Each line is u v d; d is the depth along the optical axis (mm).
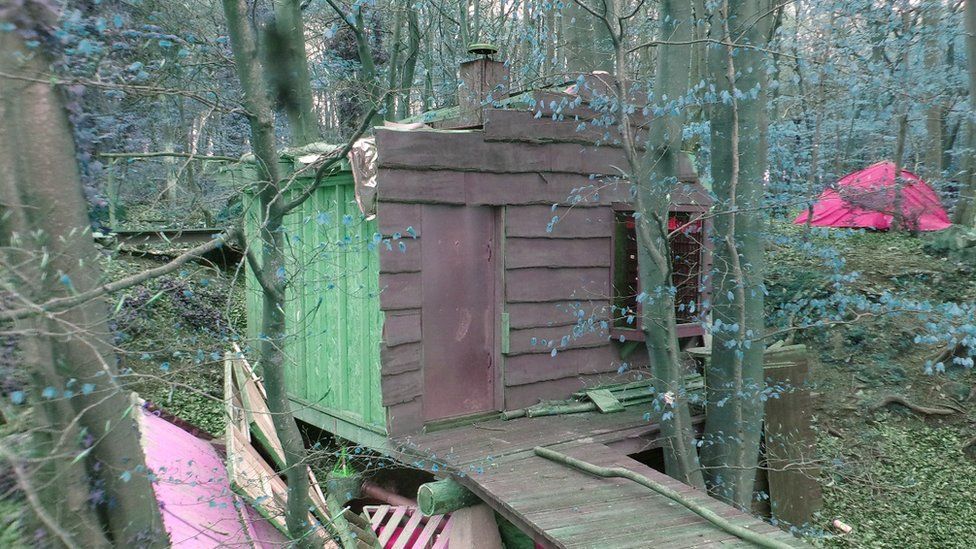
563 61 9773
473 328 5785
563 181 6215
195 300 6633
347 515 5648
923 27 9852
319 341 6453
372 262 5609
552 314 6238
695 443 5297
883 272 9773
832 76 8672
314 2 11250
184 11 5023
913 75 10547
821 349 8953
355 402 5926
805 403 6574
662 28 5188
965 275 9359
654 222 5281
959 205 11172
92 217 2770
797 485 6379
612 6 4762
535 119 5973
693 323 6414
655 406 5246
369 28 9680
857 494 6988
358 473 5812
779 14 6945
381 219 5145
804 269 9555
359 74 10625
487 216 5824
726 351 5531
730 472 5508
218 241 2799
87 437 2279
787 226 11594
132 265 7094
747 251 5547
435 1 12312
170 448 5141
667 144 5188
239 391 6805
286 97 4973
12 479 2055
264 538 4703
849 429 7832
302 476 3617
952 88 11789
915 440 7660
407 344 5379
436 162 5391
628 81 6574
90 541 2217
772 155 8383
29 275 2117
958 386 8016
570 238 6316
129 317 3297
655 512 3795
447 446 5004
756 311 5574
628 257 6883
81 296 1990
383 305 5176
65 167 2246
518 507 3855
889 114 9836
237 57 3115
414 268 5371
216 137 7289
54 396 2162
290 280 3447
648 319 5316
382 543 5293
